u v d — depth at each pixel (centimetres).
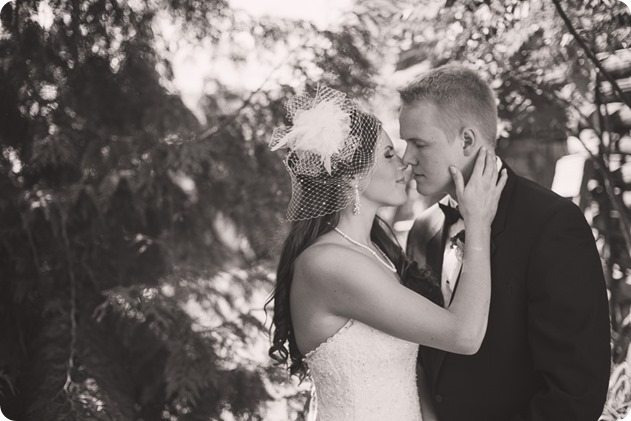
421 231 285
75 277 402
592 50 334
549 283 214
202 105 445
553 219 220
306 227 228
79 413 353
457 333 209
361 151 220
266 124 424
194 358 388
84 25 405
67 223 398
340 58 413
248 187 430
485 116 233
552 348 212
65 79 407
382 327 216
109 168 406
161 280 412
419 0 371
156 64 428
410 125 234
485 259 216
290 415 400
